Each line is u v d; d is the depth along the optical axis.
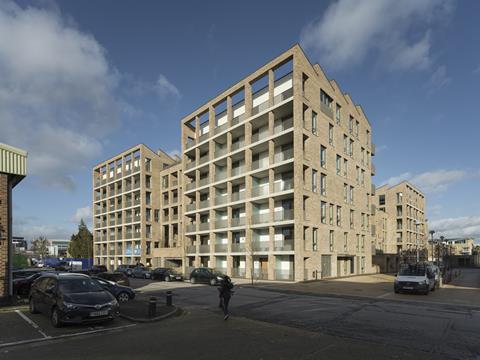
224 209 42.44
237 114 42.47
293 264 34.09
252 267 33.12
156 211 64.44
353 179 43.66
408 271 23.61
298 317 13.36
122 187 67.50
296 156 33.03
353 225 42.91
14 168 15.67
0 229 15.09
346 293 22.58
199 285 29.86
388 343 9.30
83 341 9.51
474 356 8.24
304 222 33.09
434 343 9.36
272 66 36.62
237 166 43.00
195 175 49.81
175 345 9.02
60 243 144.50
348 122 43.88
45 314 12.14
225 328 11.14
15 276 22.16
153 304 12.65
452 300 19.00
